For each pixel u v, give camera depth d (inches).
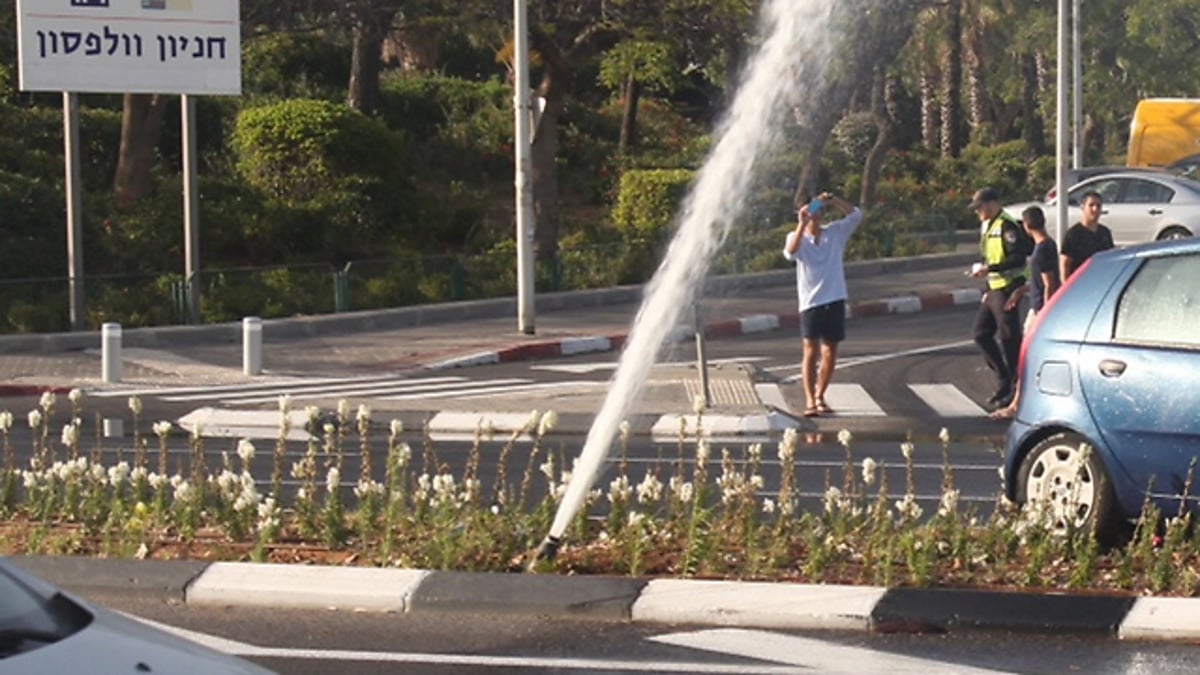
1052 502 492.4
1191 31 2395.4
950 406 892.6
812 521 495.8
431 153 1854.1
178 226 1384.1
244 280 1263.5
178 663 234.7
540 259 1396.4
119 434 807.1
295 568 459.2
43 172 1510.8
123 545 489.4
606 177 1895.9
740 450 751.1
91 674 225.6
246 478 515.2
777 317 1278.3
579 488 498.6
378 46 1877.5
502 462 531.8
